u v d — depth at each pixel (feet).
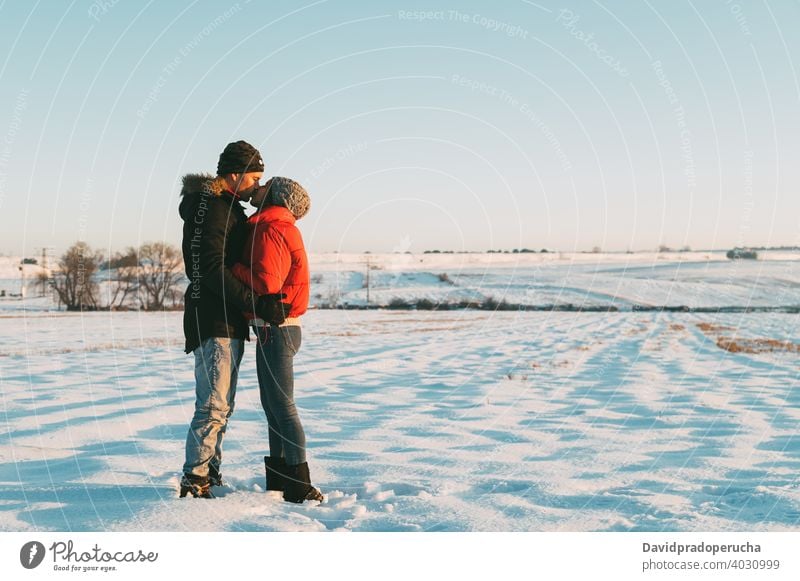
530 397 30.42
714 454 18.06
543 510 12.67
